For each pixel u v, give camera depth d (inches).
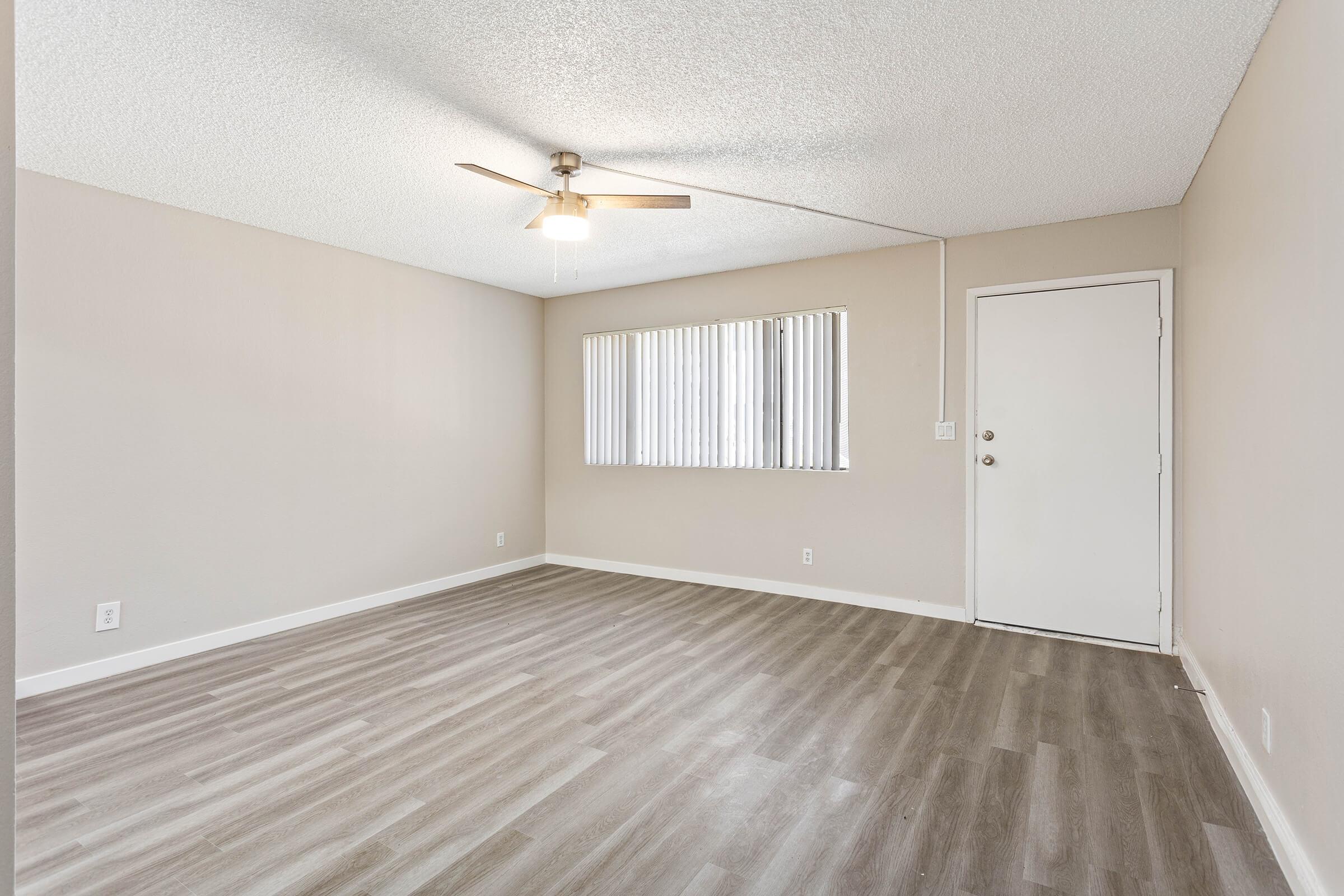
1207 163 110.3
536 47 80.7
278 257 152.3
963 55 82.7
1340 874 57.4
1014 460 151.9
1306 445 65.5
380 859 71.3
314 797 83.4
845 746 96.3
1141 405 138.9
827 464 175.8
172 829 76.7
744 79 88.3
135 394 128.5
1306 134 64.9
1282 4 71.7
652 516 208.1
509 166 116.5
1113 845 73.1
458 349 197.3
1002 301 152.9
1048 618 149.1
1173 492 135.7
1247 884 66.7
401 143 106.9
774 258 177.2
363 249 166.9
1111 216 141.6
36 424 116.0
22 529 114.6
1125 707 109.0
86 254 122.0
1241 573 89.4
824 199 132.9
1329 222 59.6
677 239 159.3
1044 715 106.1
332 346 163.5
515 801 82.4
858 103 94.7
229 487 143.3
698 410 197.6
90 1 70.5
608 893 66.2
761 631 151.1
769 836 75.4
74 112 95.7
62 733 100.7
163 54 81.4
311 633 150.5
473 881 67.7
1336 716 58.4
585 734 100.7
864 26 76.8
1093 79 88.1
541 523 228.8
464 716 107.0
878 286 168.4
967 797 82.7
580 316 221.6
